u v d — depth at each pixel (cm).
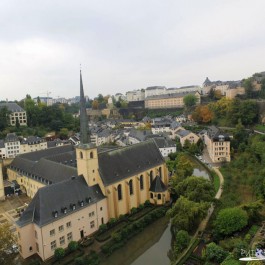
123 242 7256
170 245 7450
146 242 7644
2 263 5812
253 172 10275
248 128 17238
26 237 6638
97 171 8150
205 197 7831
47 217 6662
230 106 19262
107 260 6781
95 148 8050
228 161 13488
